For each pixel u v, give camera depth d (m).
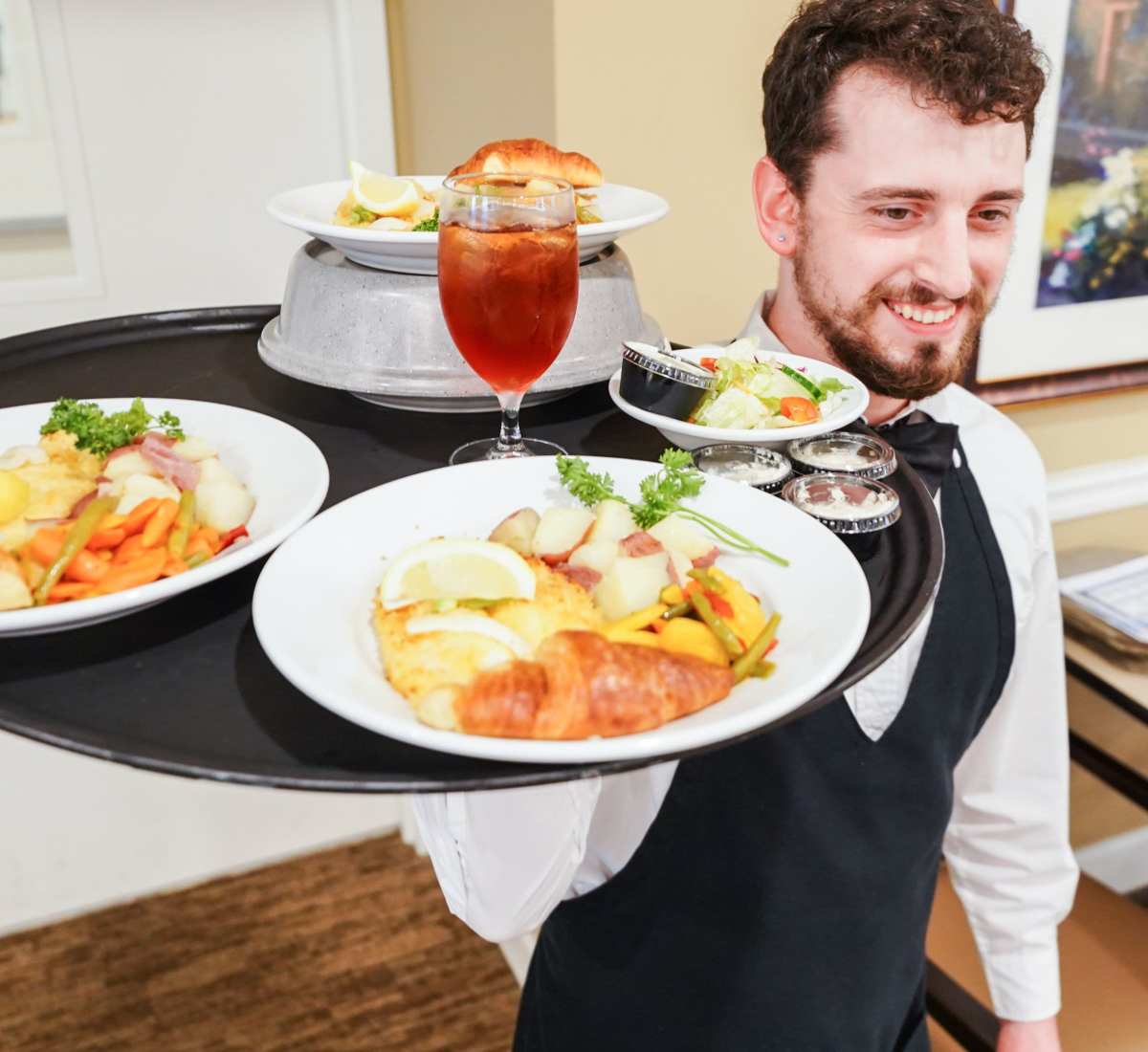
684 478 0.82
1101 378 2.05
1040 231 1.88
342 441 0.99
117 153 1.91
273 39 1.95
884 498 0.85
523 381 0.90
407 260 1.00
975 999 1.50
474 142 1.79
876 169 1.23
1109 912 1.80
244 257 2.08
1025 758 1.48
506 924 0.93
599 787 0.88
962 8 1.17
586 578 0.74
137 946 2.26
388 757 0.59
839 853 1.20
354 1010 2.10
